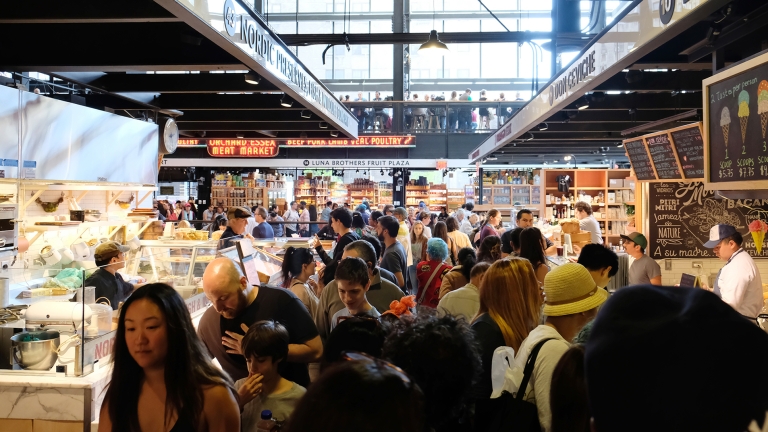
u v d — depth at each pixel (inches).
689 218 288.5
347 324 98.8
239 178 780.6
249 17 170.4
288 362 117.6
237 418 78.6
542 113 248.5
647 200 291.3
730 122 133.6
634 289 31.4
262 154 577.9
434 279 207.8
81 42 198.2
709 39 144.4
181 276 165.6
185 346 76.8
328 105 303.6
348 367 40.6
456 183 1031.6
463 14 918.4
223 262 115.1
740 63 127.2
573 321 100.7
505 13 917.2
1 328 117.5
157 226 312.8
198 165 693.9
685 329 27.6
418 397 40.2
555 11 355.9
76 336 114.6
